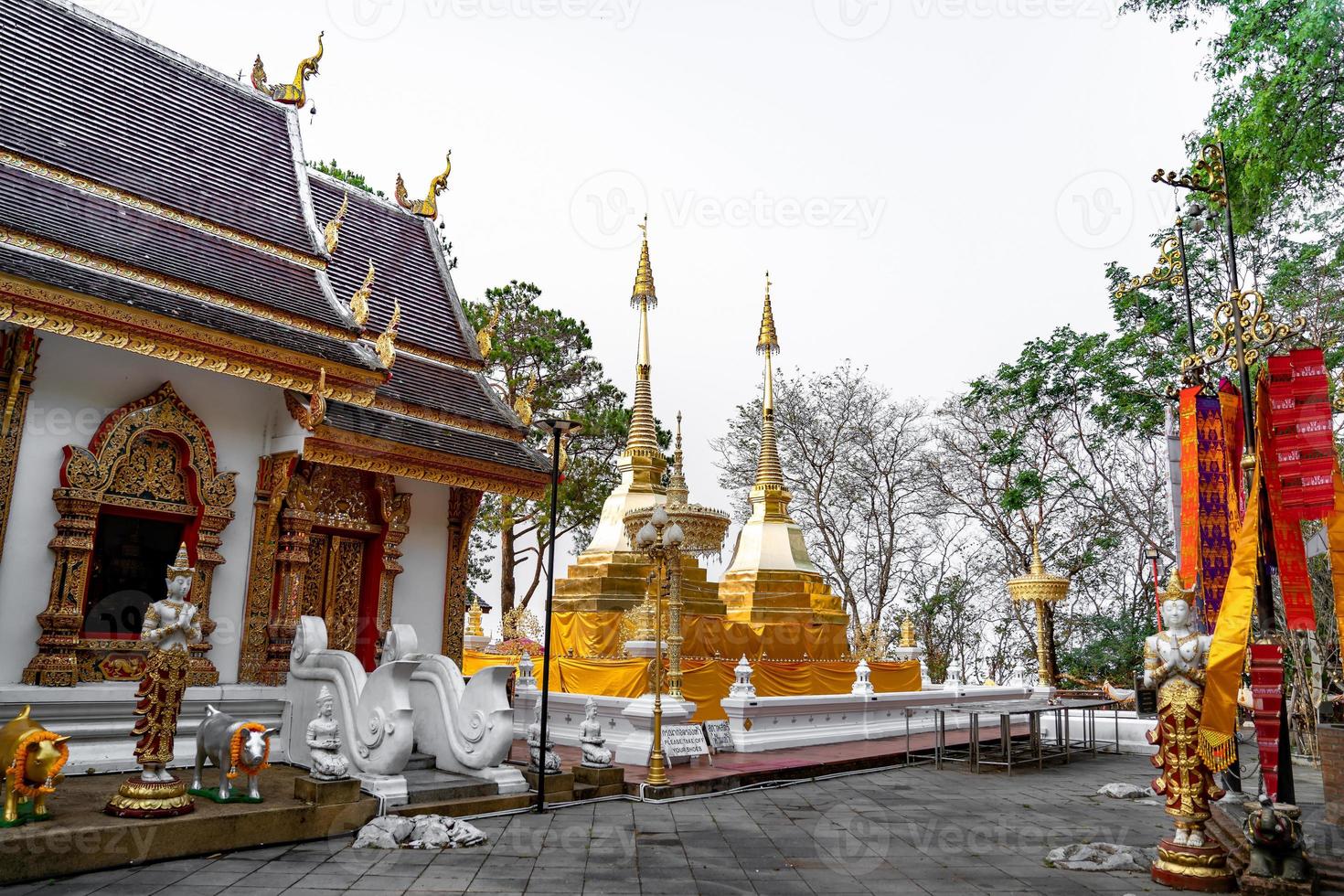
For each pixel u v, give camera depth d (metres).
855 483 37.28
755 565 26.48
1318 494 8.84
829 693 21.08
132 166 12.70
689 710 16.11
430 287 17.75
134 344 10.47
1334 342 17.84
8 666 10.10
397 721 10.28
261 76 16.30
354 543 14.09
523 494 15.19
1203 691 8.55
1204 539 10.94
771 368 29.83
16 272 9.47
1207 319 24.89
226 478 12.12
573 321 31.95
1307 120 13.95
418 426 14.41
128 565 11.38
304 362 12.01
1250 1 13.95
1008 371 31.11
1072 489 31.56
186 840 8.37
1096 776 16.27
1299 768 15.52
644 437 25.55
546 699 11.70
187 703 11.20
